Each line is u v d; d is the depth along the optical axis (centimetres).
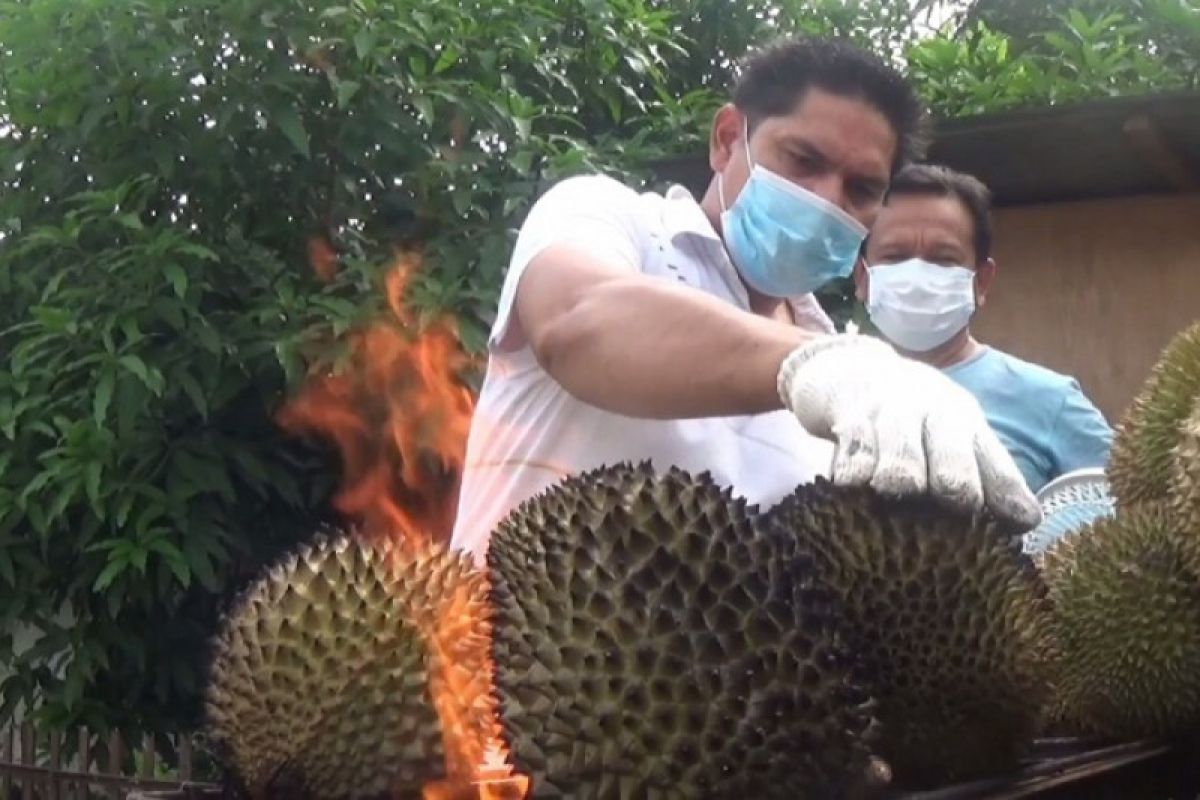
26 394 322
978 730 108
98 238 343
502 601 97
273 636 100
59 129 357
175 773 363
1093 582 138
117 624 338
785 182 164
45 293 327
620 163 372
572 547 92
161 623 344
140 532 307
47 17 341
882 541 110
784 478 164
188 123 340
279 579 105
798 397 99
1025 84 404
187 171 349
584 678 87
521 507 107
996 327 407
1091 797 120
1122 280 392
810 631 89
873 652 107
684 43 484
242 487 342
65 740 372
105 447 306
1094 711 139
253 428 340
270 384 331
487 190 344
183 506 312
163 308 314
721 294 170
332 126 348
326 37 337
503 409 161
